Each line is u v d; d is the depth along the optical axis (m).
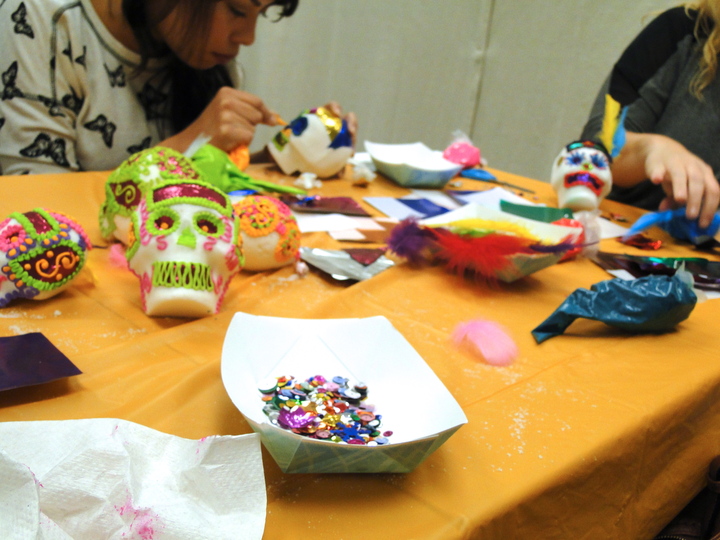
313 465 0.45
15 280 0.69
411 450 0.44
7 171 1.33
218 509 0.41
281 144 1.43
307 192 1.37
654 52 1.74
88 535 0.38
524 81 2.66
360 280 0.89
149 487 0.42
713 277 1.04
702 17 1.63
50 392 0.55
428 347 0.72
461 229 0.94
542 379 0.66
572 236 0.92
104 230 0.93
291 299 0.82
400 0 2.71
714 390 0.69
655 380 0.67
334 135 1.40
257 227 0.86
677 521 0.82
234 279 0.87
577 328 0.81
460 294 0.90
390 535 0.41
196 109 1.63
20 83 1.29
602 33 2.41
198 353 0.65
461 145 1.79
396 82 2.87
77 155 1.47
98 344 0.65
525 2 2.55
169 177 0.87
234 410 0.55
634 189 1.73
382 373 0.59
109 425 0.45
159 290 0.70
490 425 0.56
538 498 0.48
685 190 1.24
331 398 0.54
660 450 0.63
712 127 1.63
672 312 0.78
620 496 0.59
